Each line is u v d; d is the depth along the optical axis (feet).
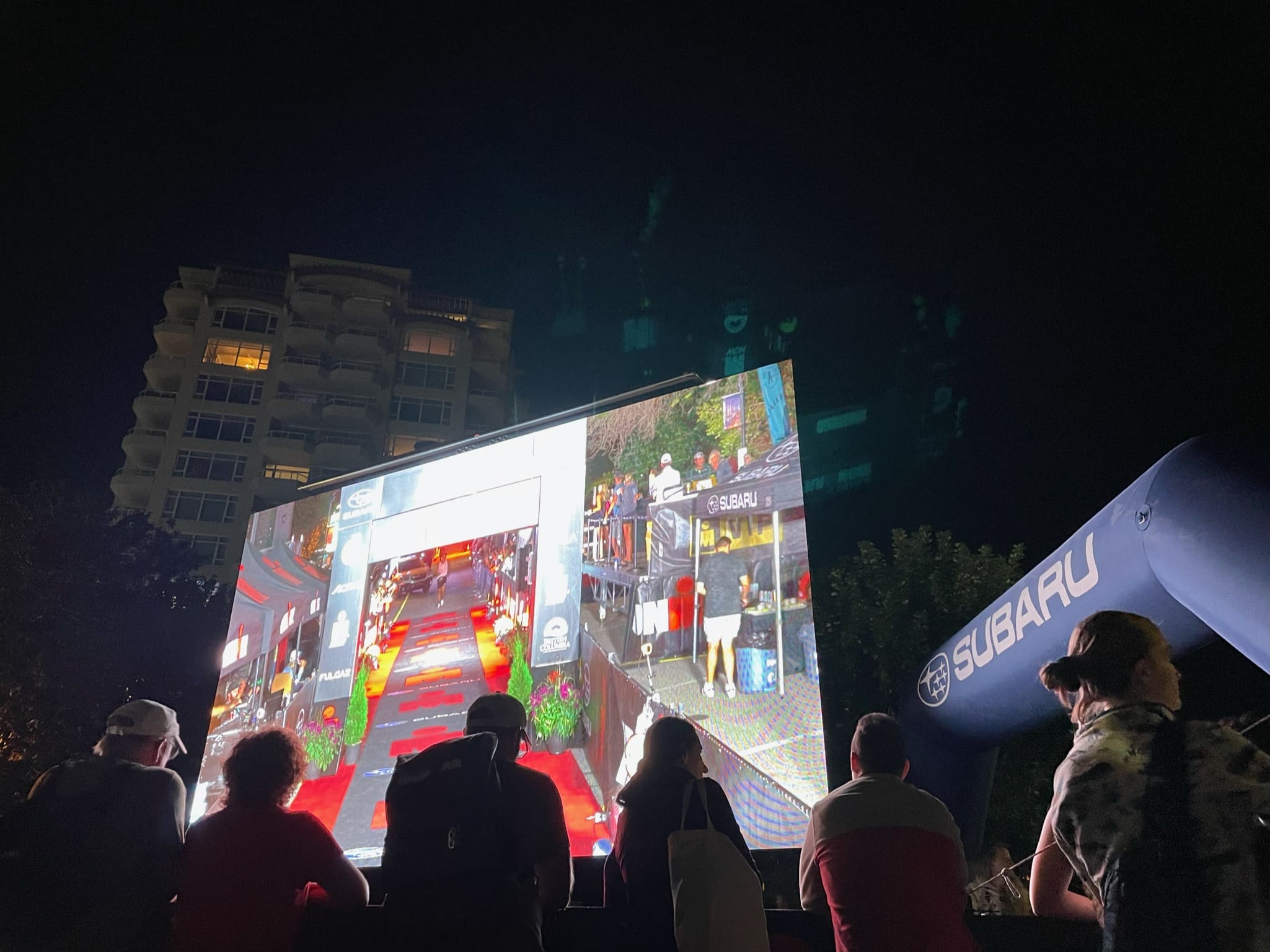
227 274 163.84
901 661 35.19
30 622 42.73
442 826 8.66
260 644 26.94
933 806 8.79
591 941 9.74
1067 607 13.69
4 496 44.83
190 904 9.34
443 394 162.09
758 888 8.73
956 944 8.05
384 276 167.73
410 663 23.47
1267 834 6.03
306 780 23.35
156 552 51.11
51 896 9.66
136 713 11.39
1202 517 10.39
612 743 19.60
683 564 20.18
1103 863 6.48
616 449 22.66
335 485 27.86
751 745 17.62
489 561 23.76
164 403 153.99
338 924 10.01
